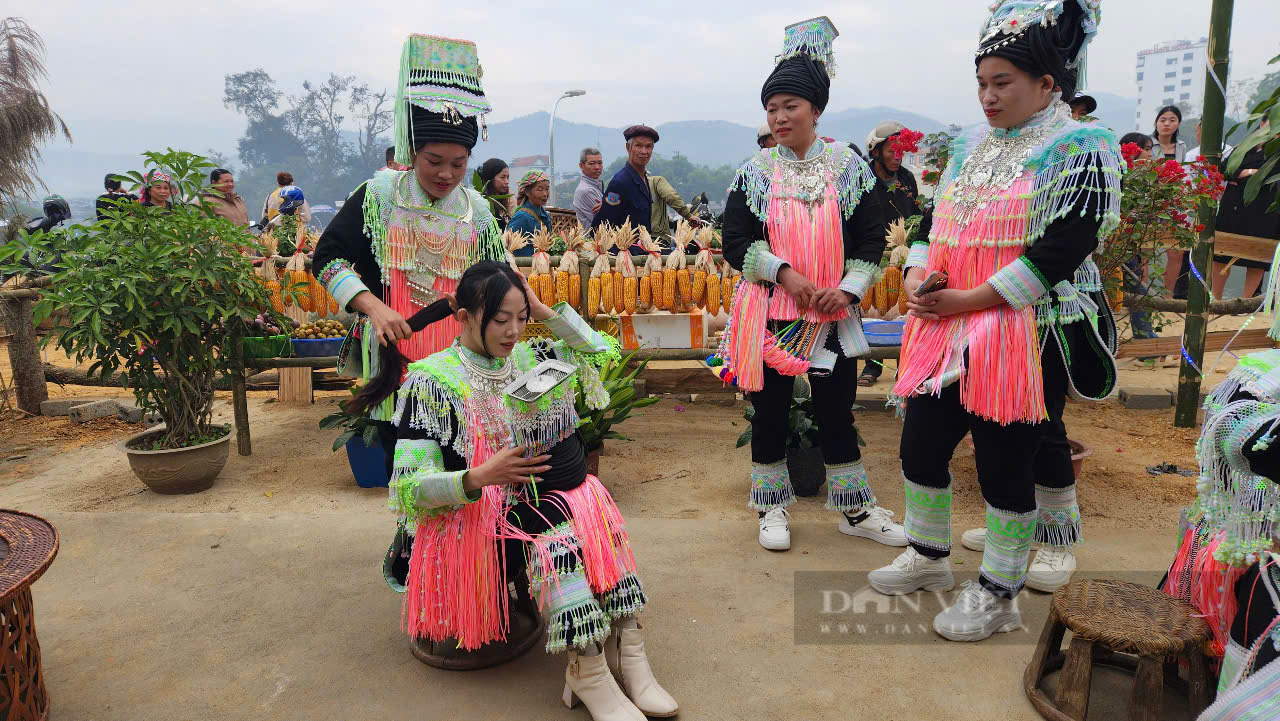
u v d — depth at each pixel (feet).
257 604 11.04
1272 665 6.12
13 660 7.79
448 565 8.52
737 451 17.79
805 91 11.51
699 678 9.16
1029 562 11.77
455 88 9.52
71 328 14.47
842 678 9.11
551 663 9.57
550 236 19.31
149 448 15.69
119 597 11.27
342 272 9.85
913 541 10.77
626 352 17.35
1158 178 14.96
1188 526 8.79
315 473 16.67
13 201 29.71
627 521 13.83
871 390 22.68
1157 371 24.12
